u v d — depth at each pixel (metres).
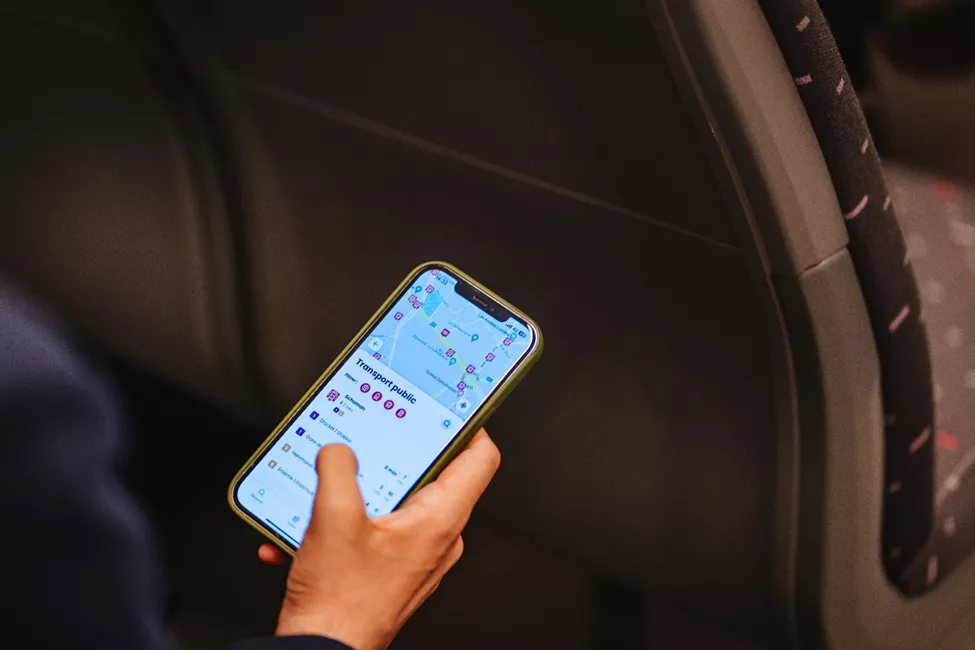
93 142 1.03
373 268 0.93
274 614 1.08
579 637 1.06
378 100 0.76
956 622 0.99
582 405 0.90
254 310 1.05
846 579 0.82
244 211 0.98
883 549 0.85
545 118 0.65
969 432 0.90
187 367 1.14
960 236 1.02
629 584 1.03
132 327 1.14
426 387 0.74
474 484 0.67
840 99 0.56
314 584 0.58
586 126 0.63
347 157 0.85
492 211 0.79
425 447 0.73
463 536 1.12
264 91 0.84
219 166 0.95
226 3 0.76
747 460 0.80
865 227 0.62
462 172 0.78
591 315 0.82
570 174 0.69
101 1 0.83
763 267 0.62
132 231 1.07
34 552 0.50
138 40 0.86
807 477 0.75
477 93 0.68
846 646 0.88
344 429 0.74
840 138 0.57
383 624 0.60
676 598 1.00
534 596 1.08
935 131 1.16
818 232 0.60
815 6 0.53
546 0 0.56
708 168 0.58
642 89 0.57
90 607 0.51
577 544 1.03
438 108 0.72
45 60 0.97
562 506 0.99
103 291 1.14
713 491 0.85
